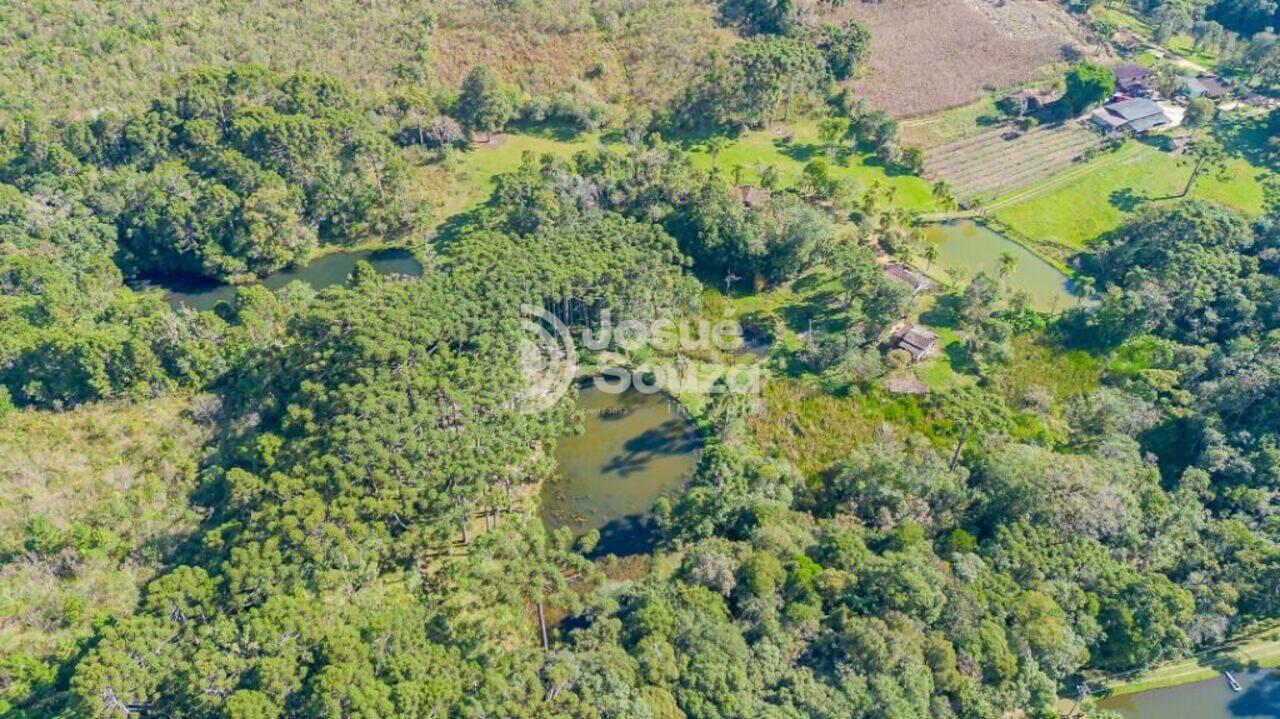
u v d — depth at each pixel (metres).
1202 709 106.75
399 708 88.31
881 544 119.12
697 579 110.12
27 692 94.19
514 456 124.31
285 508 109.06
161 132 177.25
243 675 92.62
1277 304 150.50
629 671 95.31
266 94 186.38
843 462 132.62
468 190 188.88
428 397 128.50
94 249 163.62
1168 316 157.62
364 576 109.56
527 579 109.12
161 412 135.50
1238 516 123.56
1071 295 167.62
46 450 127.00
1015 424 137.62
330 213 178.38
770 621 103.31
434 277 149.50
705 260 169.25
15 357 136.00
